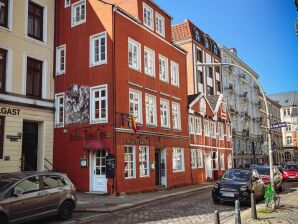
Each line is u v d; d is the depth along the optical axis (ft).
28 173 40.16
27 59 67.41
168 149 87.04
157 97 85.15
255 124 218.79
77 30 77.00
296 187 88.07
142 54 80.79
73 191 44.11
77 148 72.69
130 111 74.28
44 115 69.21
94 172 70.38
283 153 307.58
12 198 36.14
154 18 88.22
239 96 194.39
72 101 75.31
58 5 80.48
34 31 70.28
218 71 168.35
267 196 46.06
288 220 38.60
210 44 162.09
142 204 56.95
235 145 176.14
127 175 70.69
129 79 74.49
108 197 63.72
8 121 61.52
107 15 72.28
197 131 108.37
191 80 142.00
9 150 61.00
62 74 77.92
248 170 59.26
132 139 72.69
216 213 28.07
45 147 68.95
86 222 41.04
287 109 325.01
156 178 83.82
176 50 98.02
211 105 130.72
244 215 42.98
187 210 49.21
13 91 63.21
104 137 68.74
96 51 74.02
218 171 121.39
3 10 64.08
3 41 62.64
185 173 94.68
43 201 39.40
